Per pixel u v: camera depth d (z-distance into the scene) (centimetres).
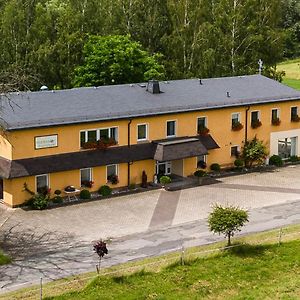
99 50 6475
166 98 5016
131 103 4800
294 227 3812
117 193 4562
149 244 3559
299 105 5641
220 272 3150
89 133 4472
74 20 7081
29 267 3191
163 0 7675
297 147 5691
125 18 7581
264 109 5406
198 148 4834
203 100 5100
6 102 4356
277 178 5066
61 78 6931
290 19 12000
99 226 3881
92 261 3278
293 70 10669
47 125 4219
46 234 3725
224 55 7288
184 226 3891
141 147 4700
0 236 3678
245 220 3428
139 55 6638
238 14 7319
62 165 4291
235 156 5297
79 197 4416
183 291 2934
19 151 4153
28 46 6944
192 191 4659
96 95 4841
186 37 7406
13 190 4159
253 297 2894
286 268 3216
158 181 4803
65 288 2897
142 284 2978
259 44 7369
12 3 7025
